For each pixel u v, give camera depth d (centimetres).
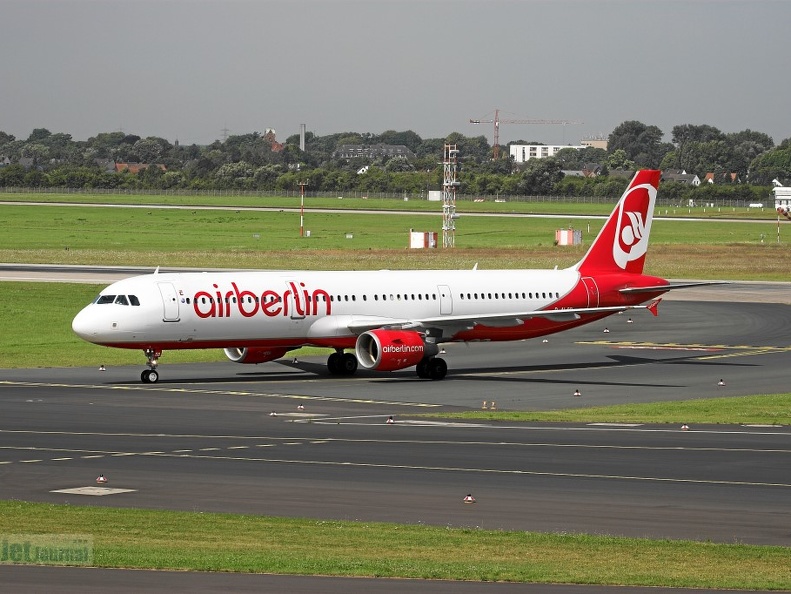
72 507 11288
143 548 9350
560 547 9650
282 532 10162
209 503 11606
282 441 15625
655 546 9731
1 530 10112
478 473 13325
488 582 8262
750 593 8125
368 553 9312
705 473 13412
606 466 13838
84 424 17038
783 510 11431
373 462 14012
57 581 8025
